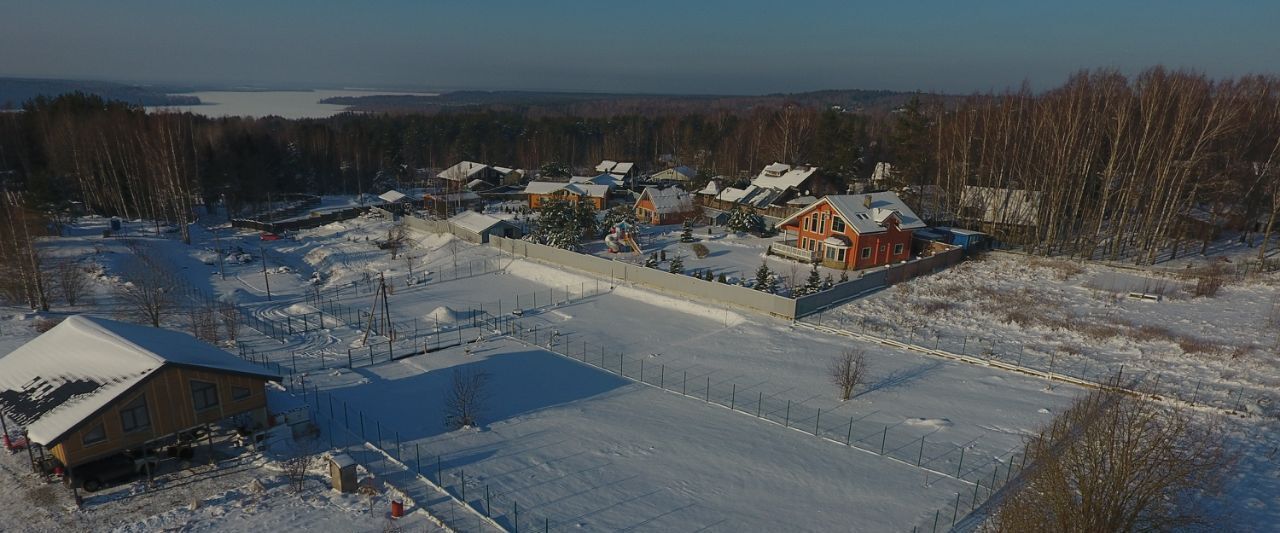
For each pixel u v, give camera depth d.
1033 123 62.50
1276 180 53.38
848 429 27.34
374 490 22.22
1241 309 41.44
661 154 160.00
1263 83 61.44
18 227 45.47
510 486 22.86
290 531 19.94
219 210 90.50
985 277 50.19
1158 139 53.31
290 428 25.94
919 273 50.56
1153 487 16.67
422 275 55.25
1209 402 28.14
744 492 22.67
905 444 25.95
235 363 25.22
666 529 20.55
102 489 21.95
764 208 80.38
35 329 36.66
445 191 99.75
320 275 58.88
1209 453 21.94
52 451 21.50
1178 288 46.16
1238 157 53.53
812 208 55.28
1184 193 55.47
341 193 113.50
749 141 124.81
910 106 73.00
